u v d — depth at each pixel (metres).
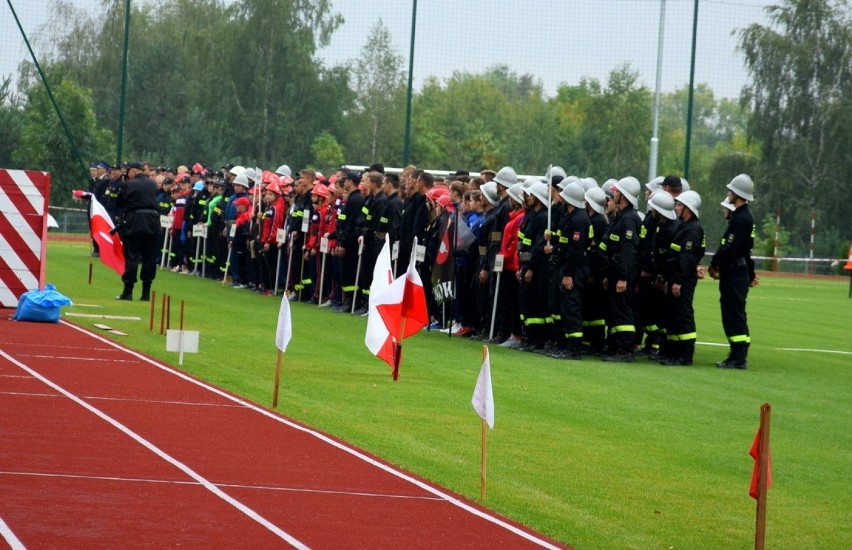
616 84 92.38
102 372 28.17
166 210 67.56
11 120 97.12
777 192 106.12
